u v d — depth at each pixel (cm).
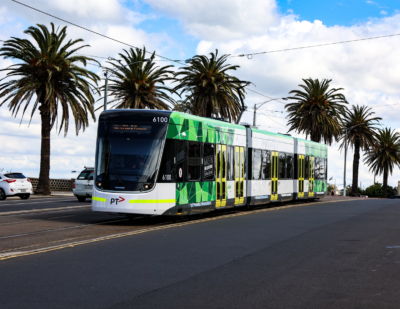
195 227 1448
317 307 591
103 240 1145
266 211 2191
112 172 1505
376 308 589
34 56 3294
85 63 3384
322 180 3394
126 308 579
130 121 1545
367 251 1013
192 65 3647
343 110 4756
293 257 935
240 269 815
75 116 3406
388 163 7019
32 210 2041
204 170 1758
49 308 575
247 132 2225
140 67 3662
